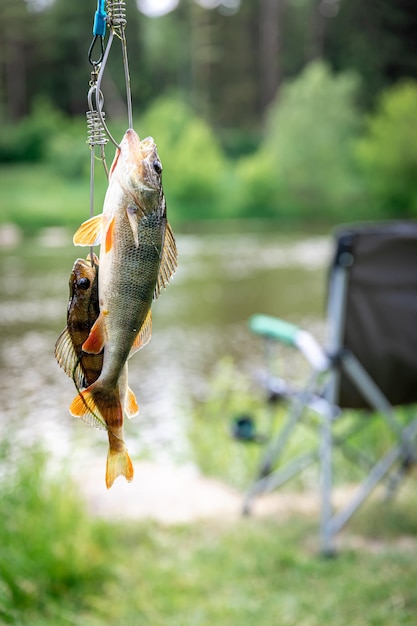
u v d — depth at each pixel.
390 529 4.27
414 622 3.28
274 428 5.80
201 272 16.36
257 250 20.30
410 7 43.66
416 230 4.02
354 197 36.31
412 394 4.24
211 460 5.45
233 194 34.94
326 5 46.44
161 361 9.14
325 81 37.34
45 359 9.16
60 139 38.94
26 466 4.01
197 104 46.88
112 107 41.97
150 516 4.40
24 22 45.72
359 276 4.00
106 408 1.39
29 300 12.86
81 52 46.66
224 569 3.79
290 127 36.06
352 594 3.51
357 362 4.09
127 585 3.61
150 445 5.97
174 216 33.00
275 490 5.00
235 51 48.53
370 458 5.16
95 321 1.41
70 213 29.38
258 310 12.34
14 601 3.24
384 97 39.94
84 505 4.05
